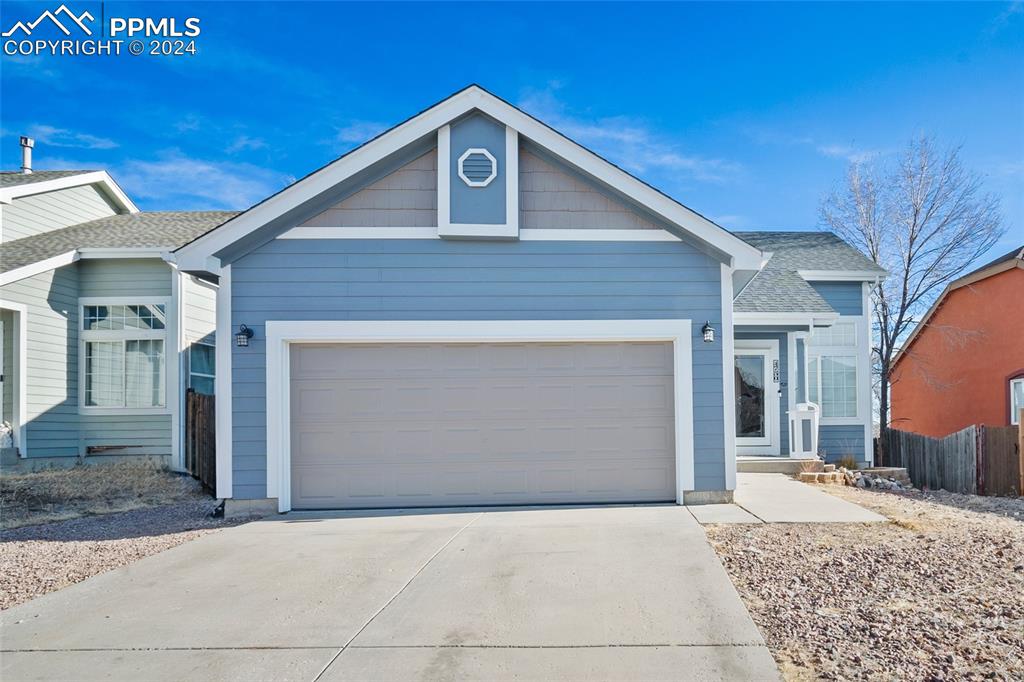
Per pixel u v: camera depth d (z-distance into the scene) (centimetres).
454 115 939
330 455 954
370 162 936
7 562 708
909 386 2145
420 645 479
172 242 1397
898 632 479
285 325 941
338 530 815
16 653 478
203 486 1165
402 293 950
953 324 1891
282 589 600
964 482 1291
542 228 957
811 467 1275
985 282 1736
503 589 588
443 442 958
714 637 480
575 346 967
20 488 1102
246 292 942
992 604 523
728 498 942
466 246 955
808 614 516
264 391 936
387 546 736
